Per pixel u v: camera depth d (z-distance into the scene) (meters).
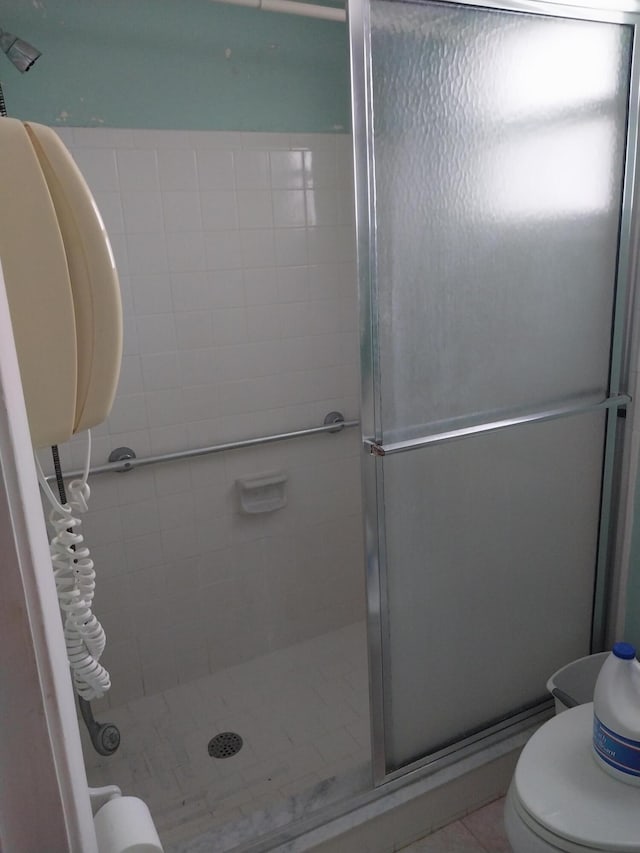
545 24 1.31
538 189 1.40
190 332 2.00
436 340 1.36
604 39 1.39
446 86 1.23
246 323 2.08
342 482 2.38
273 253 2.08
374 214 1.22
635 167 1.51
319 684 2.19
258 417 2.17
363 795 1.54
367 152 1.18
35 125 0.54
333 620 2.48
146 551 2.07
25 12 1.64
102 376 0.60
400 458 1.39
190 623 2.20
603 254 1.54
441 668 1.58
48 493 0.72
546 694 1.79
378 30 1.14
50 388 0.56
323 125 2.08
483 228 1.35
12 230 0.52
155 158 1.85
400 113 1.20
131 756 1.90
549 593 1.71
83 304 0.56
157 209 1.88
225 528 2.19
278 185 2.04
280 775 1.80
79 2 1.68
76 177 0.55
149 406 1.99
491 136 1.31
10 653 0.32
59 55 1.70
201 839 1.45
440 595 1.53
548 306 1.49
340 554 2.44
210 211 1.96
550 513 1.65
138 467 2.00
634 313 1.63
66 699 0.37
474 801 1.65
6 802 0.34
